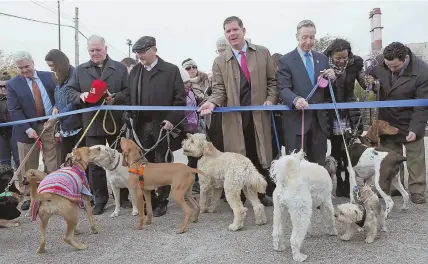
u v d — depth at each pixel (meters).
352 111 5.93
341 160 5.94
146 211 5.14
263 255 3.78
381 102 5.13
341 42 5.63
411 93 5.34
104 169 5.41
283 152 5.12
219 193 5.36
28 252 4.11
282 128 5.46
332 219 4.21
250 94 5.25
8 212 4.54
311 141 5.04
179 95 5.36
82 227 4.88
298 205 3.57
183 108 5.21
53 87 6.21
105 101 5.34
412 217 4.78
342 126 5.76
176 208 5.64
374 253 3.75
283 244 3.87
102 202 5.54
